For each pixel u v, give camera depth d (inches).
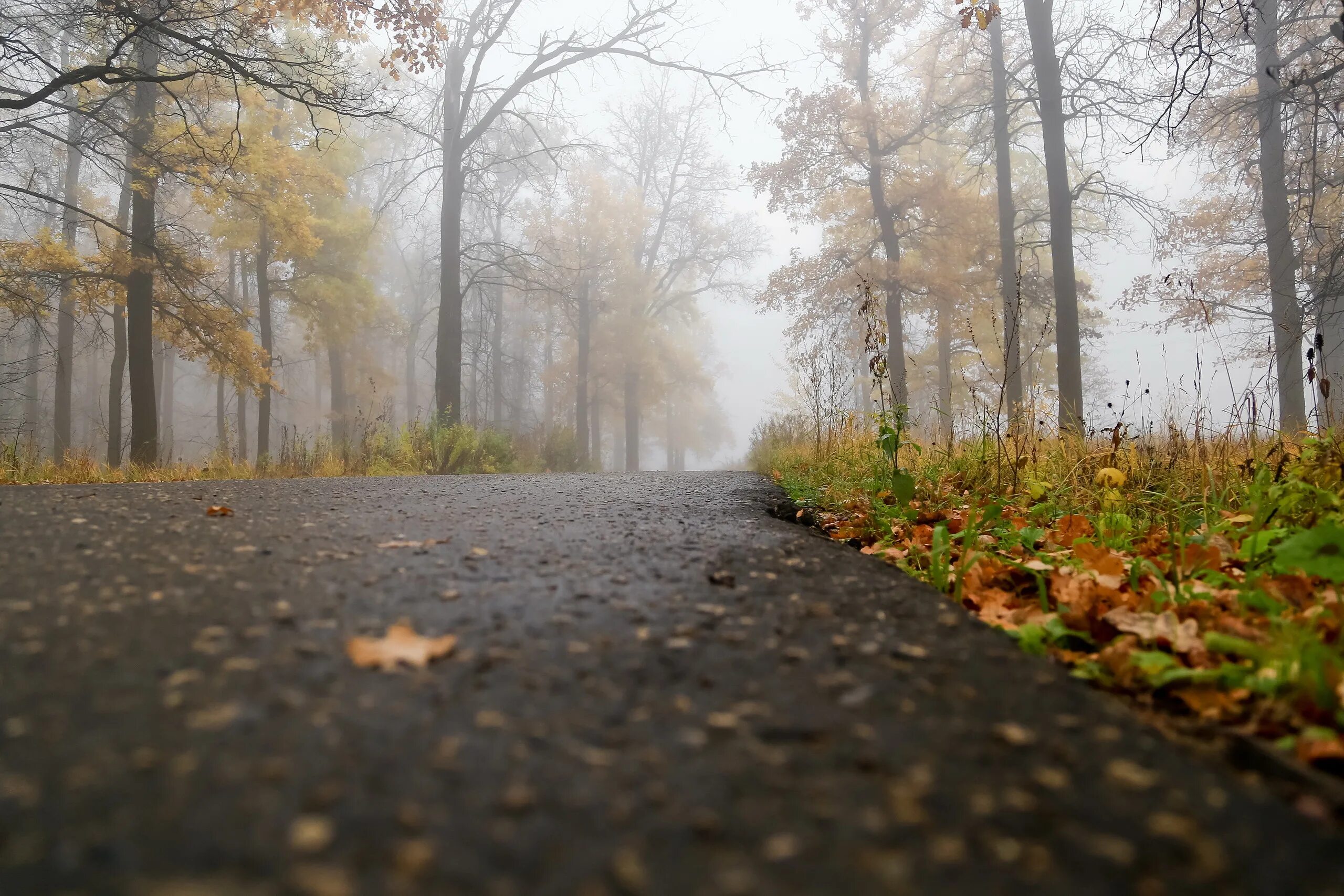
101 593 67.8
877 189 839.7
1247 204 738.8
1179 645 62.1
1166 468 145.7
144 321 540.4
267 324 817.5
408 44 489.4
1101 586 79.5
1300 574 80.0
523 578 76.0
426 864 29.5
